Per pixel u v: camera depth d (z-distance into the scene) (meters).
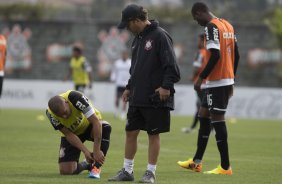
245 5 153.00
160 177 31.06
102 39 125.56
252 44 126.88
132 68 29.36
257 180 30.66
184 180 30.08
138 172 32.97
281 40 125.81
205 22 33.25
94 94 106.19
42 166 34.72
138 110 29.03
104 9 143.25
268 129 72.62
